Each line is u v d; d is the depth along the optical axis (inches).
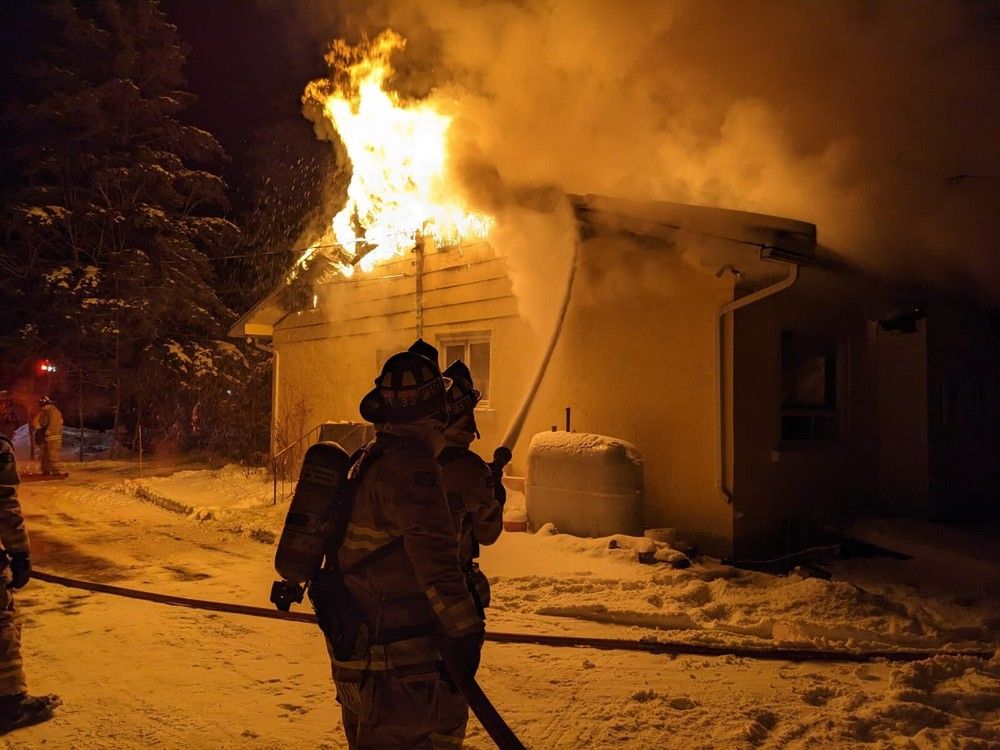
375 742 98.7
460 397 129.5
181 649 204.4
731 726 156.5
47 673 187.9
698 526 329.1
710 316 327.6
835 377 376.5
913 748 147.0
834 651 199.0
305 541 102.1
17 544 161.2
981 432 408.5
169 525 408.8
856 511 373.7
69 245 979.9
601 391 370.3
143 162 979.3
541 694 173.6
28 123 978.7
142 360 928.3
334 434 494.3
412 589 100.6
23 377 1006.4
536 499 349.4
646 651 201.9
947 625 226.1
